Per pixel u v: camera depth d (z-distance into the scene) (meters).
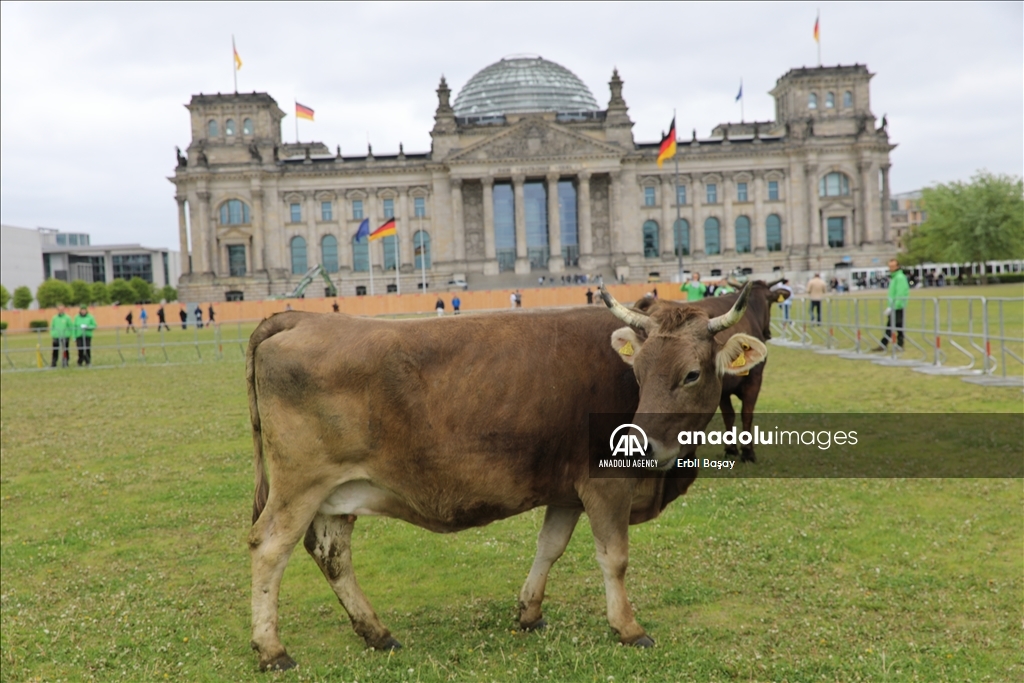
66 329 39.66
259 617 6.61
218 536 10.49
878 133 122.62
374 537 10.22
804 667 6.22
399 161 122.38
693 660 6.38
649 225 125.81
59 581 9.00
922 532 9.29
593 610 7.62
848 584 7.93
